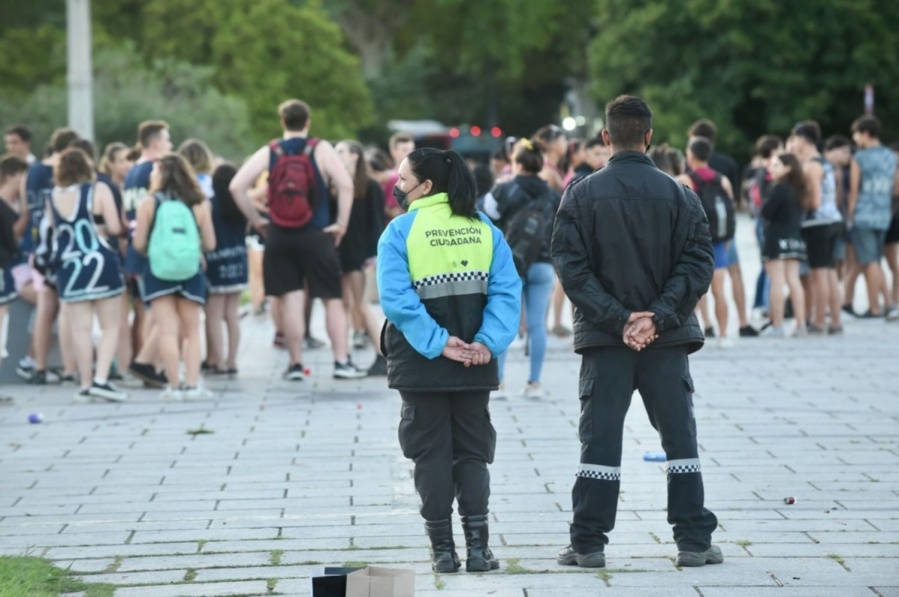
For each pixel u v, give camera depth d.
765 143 44.38
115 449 25.19
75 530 19.06
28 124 91.75
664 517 19.36
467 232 16.61
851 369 34.00
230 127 97.88
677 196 16.53
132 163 35.69
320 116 138.62
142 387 33.41
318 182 32.84
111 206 30.89
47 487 21.98
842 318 46.34
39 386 33.66
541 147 33.84
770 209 40.25
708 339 40.72
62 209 30.94
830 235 41.06
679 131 130.75
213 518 19.70
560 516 19.58
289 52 136.62
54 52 121.44
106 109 90.19
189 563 17.17
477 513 16.77
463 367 16.41
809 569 16.30
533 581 15.97
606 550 17.53
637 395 31.34
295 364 33.78
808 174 40.34
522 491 21.19
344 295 38.28
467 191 16.72
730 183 41.06
